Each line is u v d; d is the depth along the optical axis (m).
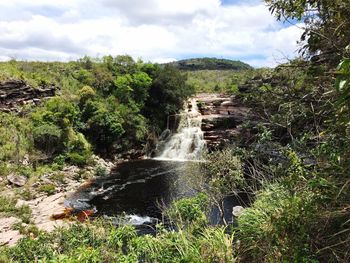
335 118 3.20
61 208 17.62
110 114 31.84
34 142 25.08
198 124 37.41
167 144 37.12
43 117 27.05
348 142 3.04
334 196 3.12
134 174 25.94
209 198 7.41
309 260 3.30
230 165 6.78
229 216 12.77
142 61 43.66
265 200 5.12
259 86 4.65
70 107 28.36
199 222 6.53
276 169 4.82
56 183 21.58
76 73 39.03
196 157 34.19
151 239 6.35
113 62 43.81
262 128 5.02
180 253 5.05
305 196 3.76
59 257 5.86
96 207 17.92
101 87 37.50
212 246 4.74
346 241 3.00
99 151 31.08
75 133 28.83
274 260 3.73
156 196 19.72
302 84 4.16
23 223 15.11
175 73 41.38
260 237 4.18
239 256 4.56
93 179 24.19
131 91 37.16
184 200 7.48
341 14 3.24
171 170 27.31
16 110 27.75
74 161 25.92
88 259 5.76
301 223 3.53
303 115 4.09
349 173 3.02
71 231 8.76
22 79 30.53
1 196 17.72
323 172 3.34
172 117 39.81
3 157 22.20
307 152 4.09
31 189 19.78
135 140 34.47
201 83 69.62
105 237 7.80
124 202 18.75
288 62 4.09
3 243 12.72
